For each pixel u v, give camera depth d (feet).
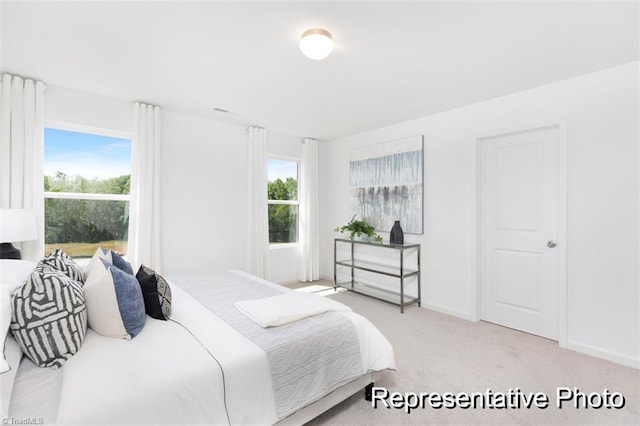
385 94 9.74
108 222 10.69
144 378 3.78
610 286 7.88
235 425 4.15
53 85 9.21
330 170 16.60
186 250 12.14
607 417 5.67
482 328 9.93
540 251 9.34
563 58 7.36
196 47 7.00
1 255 7.41
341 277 15.97
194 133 12.28
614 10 5.54
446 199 11.38
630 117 7.58
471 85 9.02
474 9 5.57
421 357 7.91
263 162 13.96
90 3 5.47
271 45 6.90
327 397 5.45
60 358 4.10
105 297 4.85
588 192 8.19
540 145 9.32
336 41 6.69
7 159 8.34
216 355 4.42
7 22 6.02
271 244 15.31
